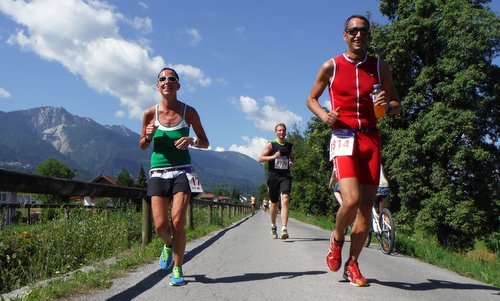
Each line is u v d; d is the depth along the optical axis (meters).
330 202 44.25
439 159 22.61
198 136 4.90
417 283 4.83
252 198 44.19
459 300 4.10
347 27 4.35
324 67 4.40
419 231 21.25
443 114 21.50
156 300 3.95
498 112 23.12
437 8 23.08
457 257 7.66
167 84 4.64
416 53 24.80
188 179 4.62
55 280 4.36
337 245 4.62
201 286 4.52
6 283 4.53
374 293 4.24
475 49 21.25
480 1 23.80
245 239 9.57
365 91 4.30
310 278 4.93
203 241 8.79
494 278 5.39
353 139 4.24
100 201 7.78
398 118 24.72
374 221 8.05
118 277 4.84
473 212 21.20
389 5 26.66
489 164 22.42
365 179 4.36
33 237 5.59
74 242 6.14
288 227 15.27
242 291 4.30
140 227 8.07
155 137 4.66
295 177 61.06
